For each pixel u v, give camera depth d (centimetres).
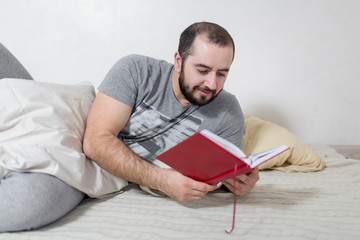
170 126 122
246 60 195
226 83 200
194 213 102
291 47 192
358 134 202
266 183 134
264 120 185
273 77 196
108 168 108
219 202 112
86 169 107
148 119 120
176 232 89
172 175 102
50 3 196
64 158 99
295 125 203
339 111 200
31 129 98
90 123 112
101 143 105
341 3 186
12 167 94
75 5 195
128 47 198
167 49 196
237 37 192
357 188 127
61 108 109
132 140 124
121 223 94
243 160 79
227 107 124
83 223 95
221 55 96
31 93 104
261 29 190
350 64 193
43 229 91
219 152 78
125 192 121
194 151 81
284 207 108
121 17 194
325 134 203
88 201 113
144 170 105
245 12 189
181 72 104
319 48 192
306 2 187
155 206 107
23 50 204
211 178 95
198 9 189
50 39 201
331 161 163
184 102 118
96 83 205
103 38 198
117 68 117
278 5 187
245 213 103
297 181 137
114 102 111
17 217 87
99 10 195
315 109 200
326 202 112
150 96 117
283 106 200
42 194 90
